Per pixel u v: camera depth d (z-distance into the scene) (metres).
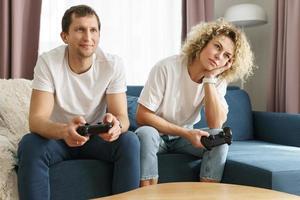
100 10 2.71
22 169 1.34
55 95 1.56
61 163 1.47
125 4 2.78
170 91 1.75
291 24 2.47
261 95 3.12
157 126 1.68
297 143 2.15
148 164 1.50
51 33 2.58
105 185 1.53
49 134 1.36
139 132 1.53
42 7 2.55
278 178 1.41
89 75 1.59
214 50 1.70
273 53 2.69
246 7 2.73
